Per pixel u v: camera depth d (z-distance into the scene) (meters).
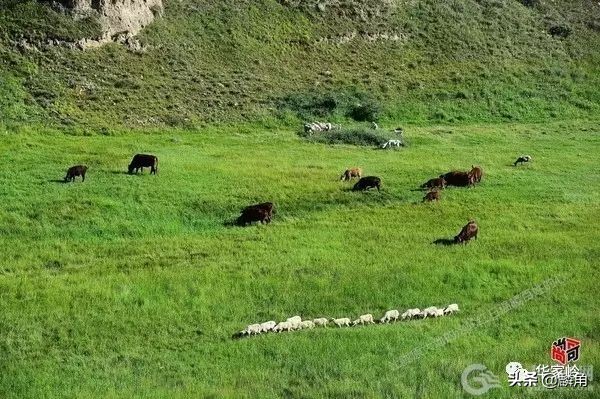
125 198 102.50
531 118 187.00
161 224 97.12
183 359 61.97
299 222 99.56
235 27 191.00
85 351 63.06
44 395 55.41
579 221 103.62
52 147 127.06
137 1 178.62
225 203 104.12
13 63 153.62
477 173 120.88
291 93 173.50
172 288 75.62
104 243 90.12
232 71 176.75
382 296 75.38
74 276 78.50
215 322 69.12
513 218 103.44
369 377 58.38
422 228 98.00
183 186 109.12
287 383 57.56
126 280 77.00
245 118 160.50
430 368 60.00
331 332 66.88
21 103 144.25
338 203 108.12
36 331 65.88
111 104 152.00
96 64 162.12
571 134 171.50
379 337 65.75
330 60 193.50
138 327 67.44
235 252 87.25
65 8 168.75
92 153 125.06
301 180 116.38
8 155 119.25
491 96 191.38
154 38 176.12
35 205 97.25
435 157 139.12
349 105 173.12
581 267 85.06
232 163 124.81
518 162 137.25
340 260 84.94
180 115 154.75
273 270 81.19
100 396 54.75
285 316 70.69
